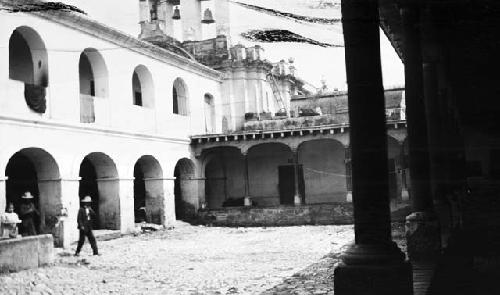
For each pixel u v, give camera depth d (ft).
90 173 77.10
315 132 85.46
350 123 16.94
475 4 19.67
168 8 111.14
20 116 56.08
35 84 61.00
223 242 63.46
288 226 81.51
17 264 41.98
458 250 22.20
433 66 28.40
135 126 77.30
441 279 20.01
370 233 16.72
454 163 23.36
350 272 16.34
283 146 95.40
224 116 104.99
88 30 66.95
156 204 82.84
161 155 82.53
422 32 25.07
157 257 51.24
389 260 16.29
